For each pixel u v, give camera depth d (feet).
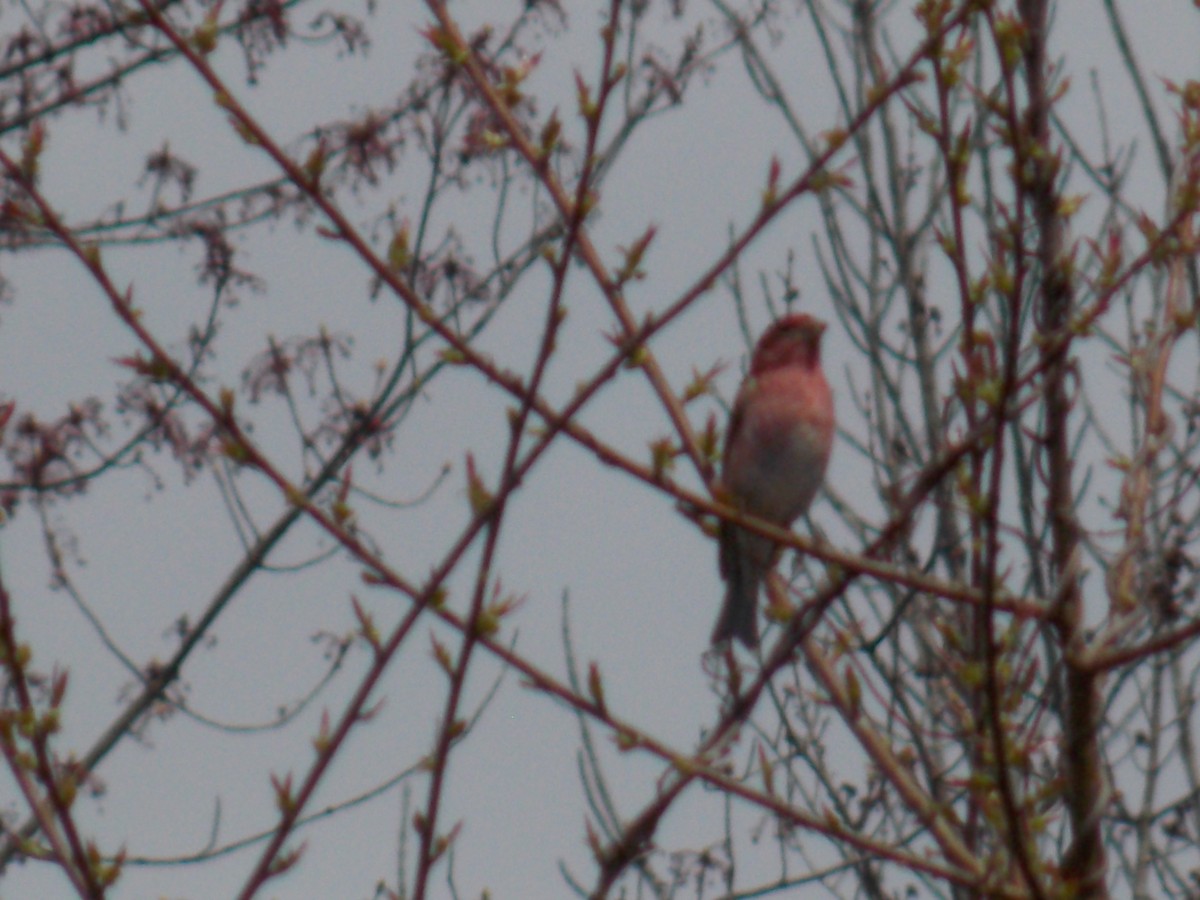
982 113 38.86
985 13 23.44
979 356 25.11
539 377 22.56
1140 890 34.71
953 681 33.76
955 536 35.29
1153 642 27.76
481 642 24.45
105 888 22.03
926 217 40.52
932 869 25.67
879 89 23.65
